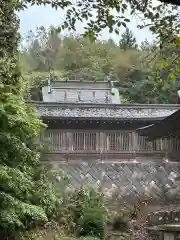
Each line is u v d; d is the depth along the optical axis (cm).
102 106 2208
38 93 3512
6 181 990
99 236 1540
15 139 1022
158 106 2297
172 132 1361
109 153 2181
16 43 1235
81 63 4212
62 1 591
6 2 1172
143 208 1792
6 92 1141
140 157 2212
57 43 4512
